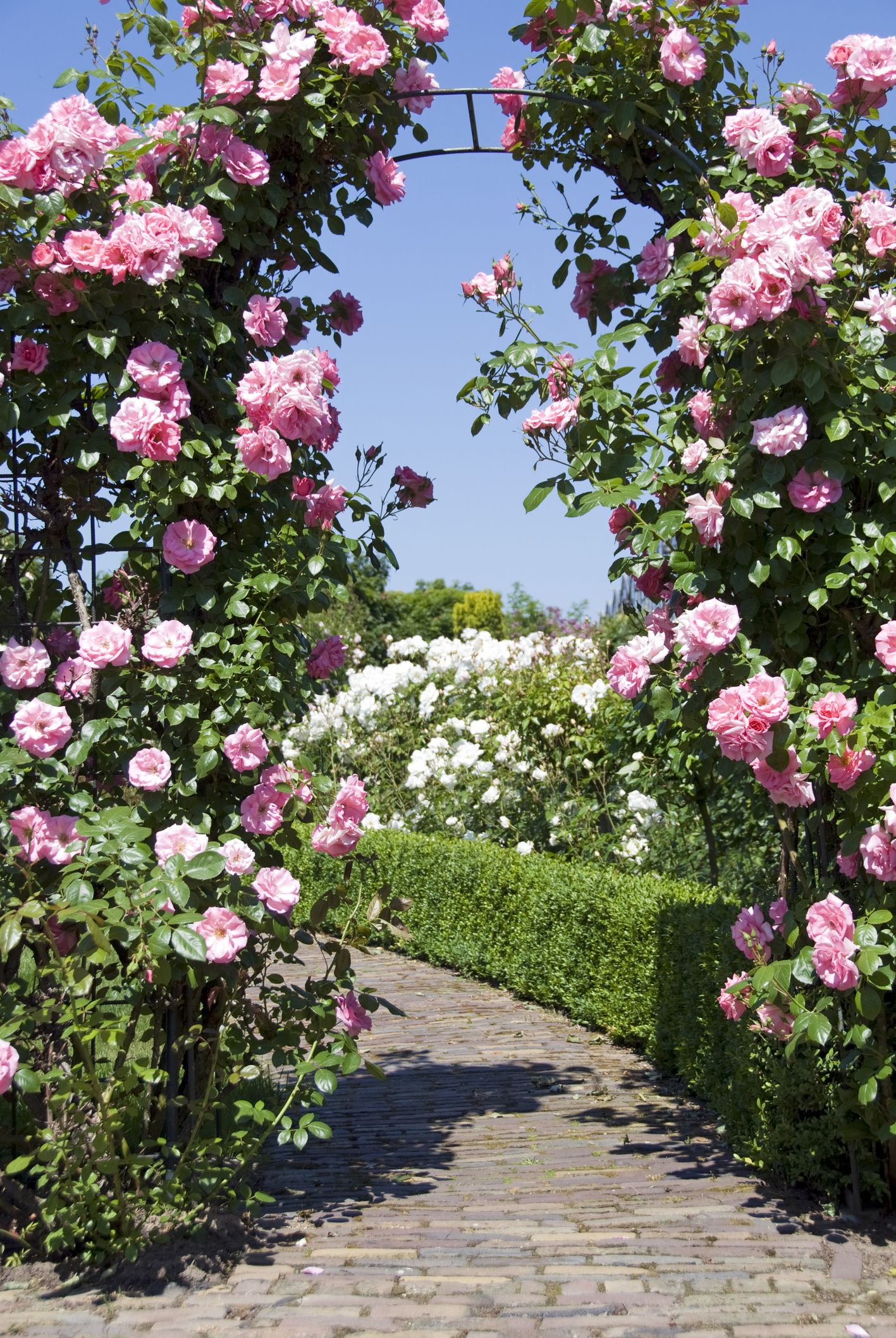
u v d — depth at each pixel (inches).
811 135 170.7
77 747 145.5
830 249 153.8
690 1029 207.2
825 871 155.7
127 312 152.6
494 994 312.2
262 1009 158.9
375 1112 205.9
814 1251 136.6
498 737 383.6
